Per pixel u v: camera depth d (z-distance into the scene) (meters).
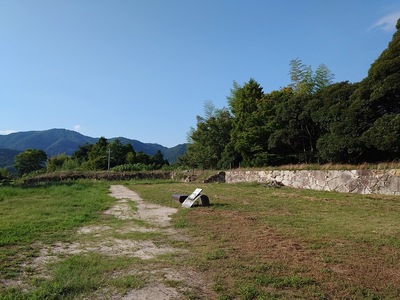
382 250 5.69
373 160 16.84
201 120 41.41
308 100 21.45
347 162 18.22
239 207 10.91
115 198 14.48
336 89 18.92
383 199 12.59
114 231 7.45
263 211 10.09
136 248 6.00
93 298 3.76
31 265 4.98
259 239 6.46
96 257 5.34
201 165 38.25
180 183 26.11
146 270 4.73
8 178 36.72
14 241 6.24
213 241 6.39
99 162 49.47
